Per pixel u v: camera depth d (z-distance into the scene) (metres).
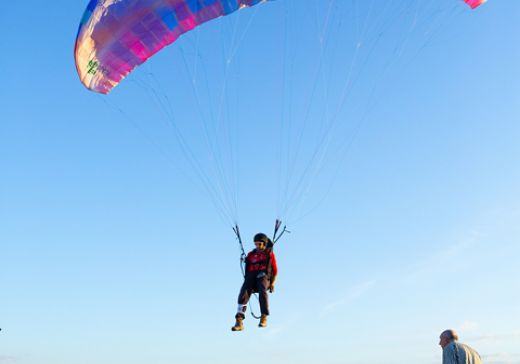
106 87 14.39
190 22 13.73
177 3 13.34
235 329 11.58
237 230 12.30
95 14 13.24
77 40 13.22
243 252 12.20
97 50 13.56
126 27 13.47
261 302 11.70
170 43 14.09
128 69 14.30
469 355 8.11
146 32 13.72
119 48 13.78
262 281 11.84
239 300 11.81
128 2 13.24
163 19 13.57
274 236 12.30
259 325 11.56
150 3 13.25
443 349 8.36
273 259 12.12
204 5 13.45
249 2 13.54
